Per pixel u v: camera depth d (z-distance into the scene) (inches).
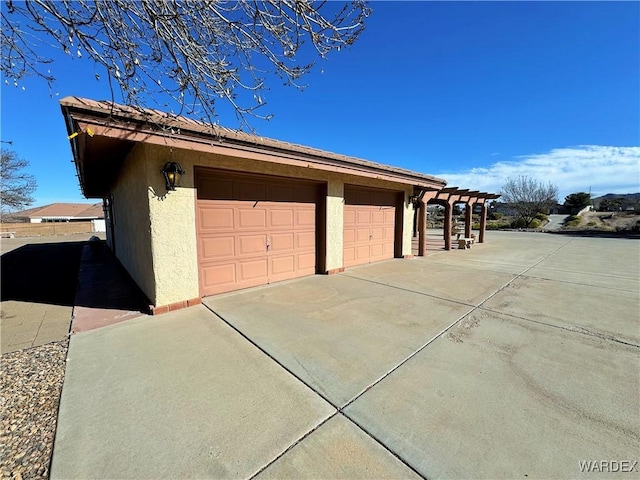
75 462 70.1
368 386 102.6
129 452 73.2
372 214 362.3
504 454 72.3
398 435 78.8
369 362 119.8
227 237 222.7
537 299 211.3
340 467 68.4
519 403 92.9
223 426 82.6
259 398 95.7
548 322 165.6
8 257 487.2
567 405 91.9
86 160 224.5
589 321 167.2
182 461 70.4
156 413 88.4
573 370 113.3
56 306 204.5
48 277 317.4
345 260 327.3
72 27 72.6
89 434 79.5
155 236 175.5
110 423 84.1
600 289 240.8
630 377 108.2
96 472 67.1
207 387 102.2
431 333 149.6
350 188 326.6
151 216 173.5
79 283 277.1
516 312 182.5
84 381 106.4
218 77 89.1
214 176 212.1
